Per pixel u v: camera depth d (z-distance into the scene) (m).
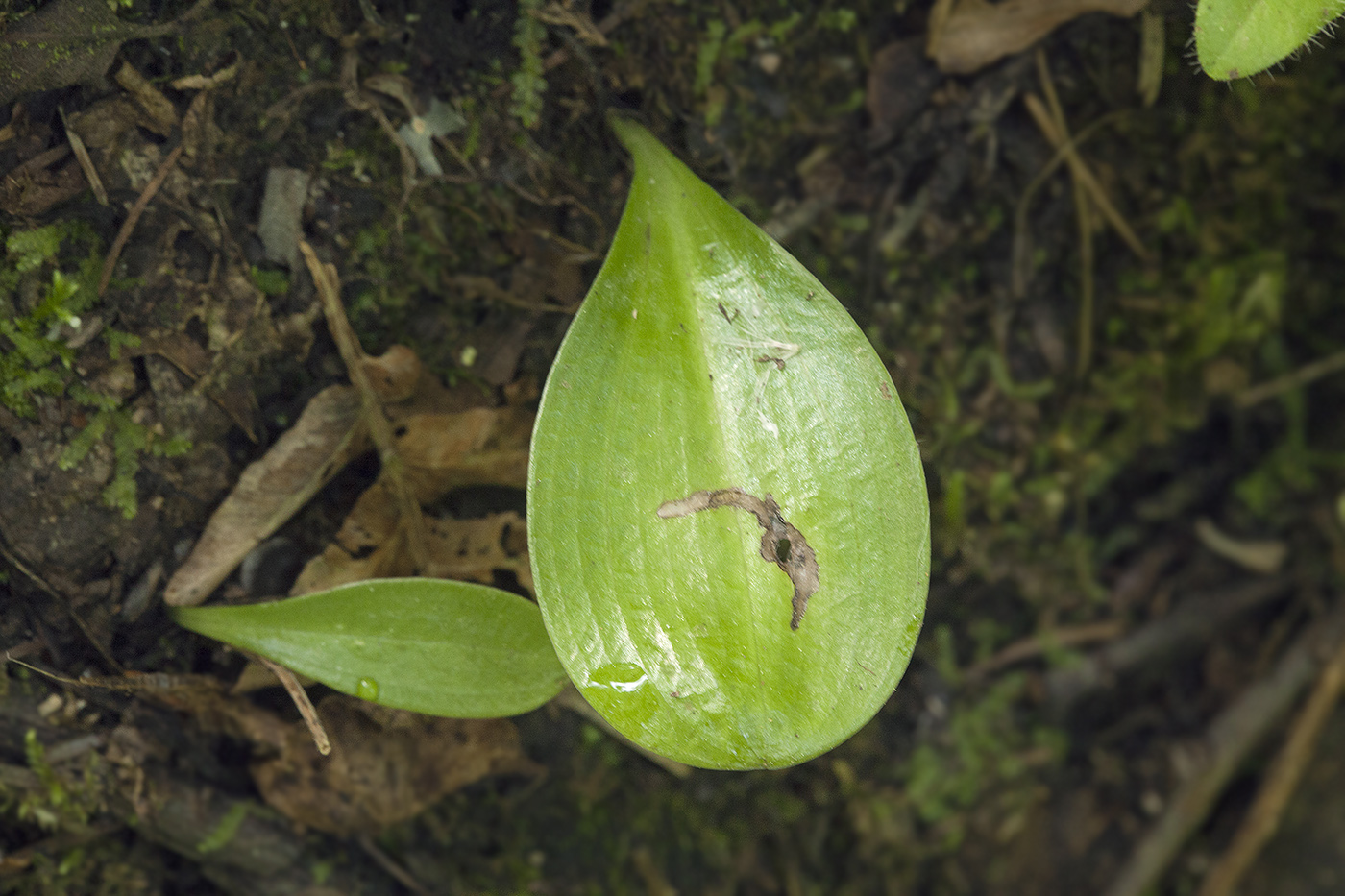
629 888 0.31
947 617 0.32
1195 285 0.32
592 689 0.26
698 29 0.29
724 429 0.26
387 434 0.28
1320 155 0.32
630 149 0.28
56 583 0.28
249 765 0.29
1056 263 0.31
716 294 0.27
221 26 0.27
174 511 0.28
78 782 0.28
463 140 0.28
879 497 0.26
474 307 0.29
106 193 0.27
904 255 0.31
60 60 0.27
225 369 0.28
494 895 0.31
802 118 0.30
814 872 0.32
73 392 0.27
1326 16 0.26
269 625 0.27
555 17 0.28
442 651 0.27
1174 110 0.31
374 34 0.28
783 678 0.26
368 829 0.29
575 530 0.26
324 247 0.28
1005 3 0.30
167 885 0.29
